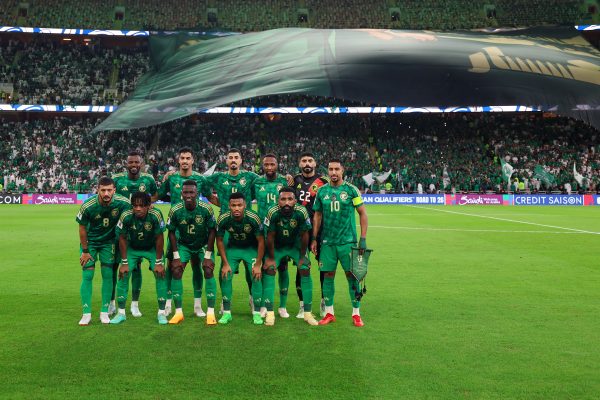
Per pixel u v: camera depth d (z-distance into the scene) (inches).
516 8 2128.4
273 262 262.4
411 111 1683.1
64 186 1551.4
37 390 166.1
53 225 807.7
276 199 306.8
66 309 281.3
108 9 2063.2
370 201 1550.2
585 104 1499.8
